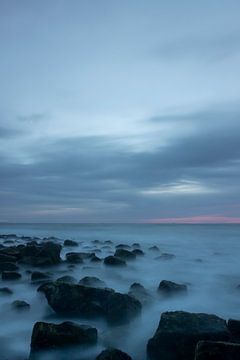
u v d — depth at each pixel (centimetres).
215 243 4612
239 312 1466
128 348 1077
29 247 2662
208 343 896
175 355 975
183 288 1634
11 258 2381
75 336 1030
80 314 1310
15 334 1194
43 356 1017
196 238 5531
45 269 2289
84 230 8644
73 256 2564
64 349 1019
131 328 1210
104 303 1310
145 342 1121
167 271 2397
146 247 3978
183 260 2869
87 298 1340
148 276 2208
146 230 8525
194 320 1044
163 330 1012
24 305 1407
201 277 2212
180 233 7144
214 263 2769
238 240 5047
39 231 8225
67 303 1338
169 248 3966
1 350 1073
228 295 1733
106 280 2055
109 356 897
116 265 2356
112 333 1170
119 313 1233
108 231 8088
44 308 1438
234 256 3209
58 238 5472
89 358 1021
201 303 1571
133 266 2497
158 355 991
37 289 1662
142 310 1359
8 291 1652
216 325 1023
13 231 8162
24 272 2134
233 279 2144
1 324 1282
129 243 4600
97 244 4231
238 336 1037
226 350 873
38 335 1035
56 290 1402
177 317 1056
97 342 1060
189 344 980
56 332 1036
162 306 1496
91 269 2292
